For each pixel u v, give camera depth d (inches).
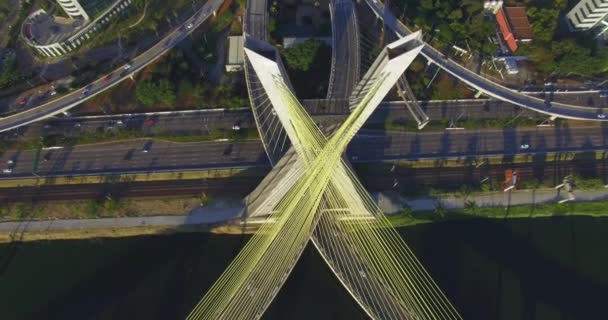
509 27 6614.2
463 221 5831.7
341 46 6338.6
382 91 4869.6
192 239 5600.4
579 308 5369.1
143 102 6200.8
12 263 5447.8
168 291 5280.5
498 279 5467.5
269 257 4960.6
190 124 6250.0
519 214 5871.1
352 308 5260.8
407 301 4879.4
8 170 5900.6
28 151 6058.1
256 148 6131.9
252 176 5959.6
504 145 6318.9
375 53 6619.1
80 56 6624.0
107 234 5610.2
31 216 5649.6
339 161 4862.2
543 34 6614.2
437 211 5698.8
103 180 5876.0
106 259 5472.4
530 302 5369.1
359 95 5447.8
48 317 5152.6
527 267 5565.9
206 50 6752.0
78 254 5502.0
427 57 6378.0
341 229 5300.2
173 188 5861.2
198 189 5866.1
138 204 5733.3
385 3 6781.5
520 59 6481.3
